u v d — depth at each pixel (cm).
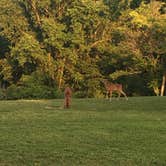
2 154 1819
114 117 2973
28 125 2595
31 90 6475
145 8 7306
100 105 3925
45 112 3334
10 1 7725
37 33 7938
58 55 7806
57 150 1897
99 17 7762
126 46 7275
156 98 4634
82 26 7700
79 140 2114
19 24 7756
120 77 7762
